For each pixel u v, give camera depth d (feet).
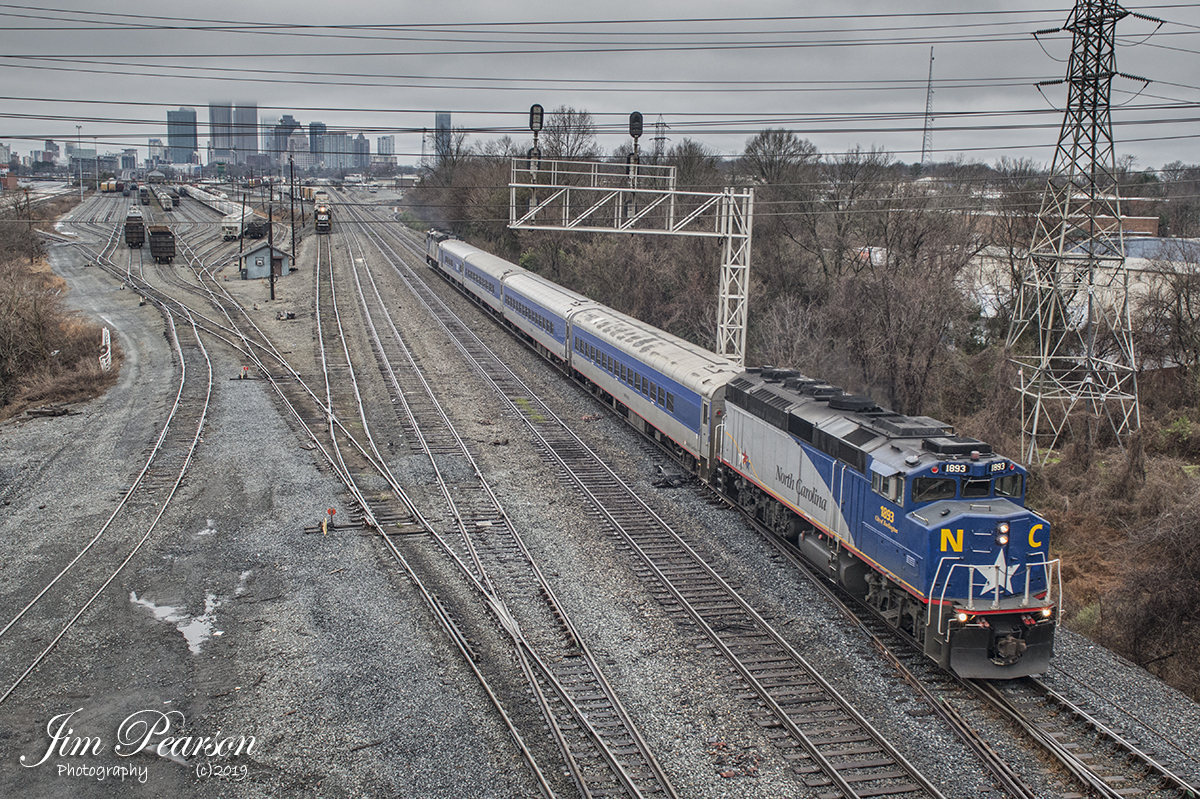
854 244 157.99
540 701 45.75
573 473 85.46
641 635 53.88
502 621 54.54
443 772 40.14
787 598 59.57
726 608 57.93
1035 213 147.23
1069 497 90.07
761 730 44.11
